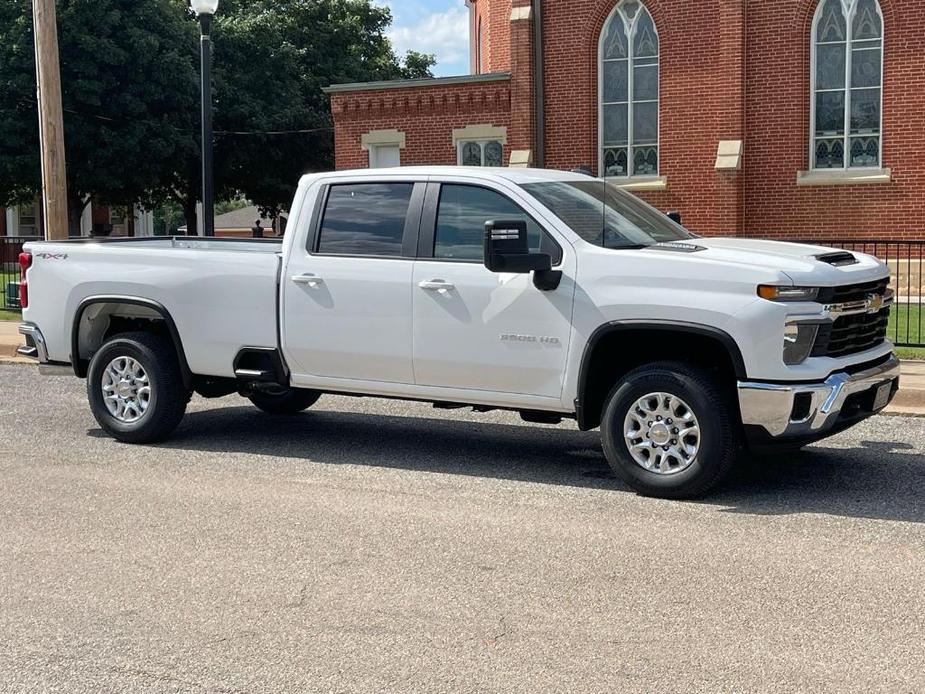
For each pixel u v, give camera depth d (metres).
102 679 4.21
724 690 4.04
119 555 5.75
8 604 5.04
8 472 7.66
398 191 7.70
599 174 23.38
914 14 20.48
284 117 36.00
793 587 5.18
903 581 5.25
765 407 6.47
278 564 5.58
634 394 6.85
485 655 4.39
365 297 7.64
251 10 37.53
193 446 8.56
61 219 15.08
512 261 6.80
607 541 5.95
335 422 9.59
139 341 8.54
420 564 5.57
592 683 4.11
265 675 4.22
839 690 4.03
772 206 21.95
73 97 31.16
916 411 9.73
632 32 22.78
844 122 21.41
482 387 7.39
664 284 6.73
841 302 6.71
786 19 21.36
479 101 24.00
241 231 66.69
